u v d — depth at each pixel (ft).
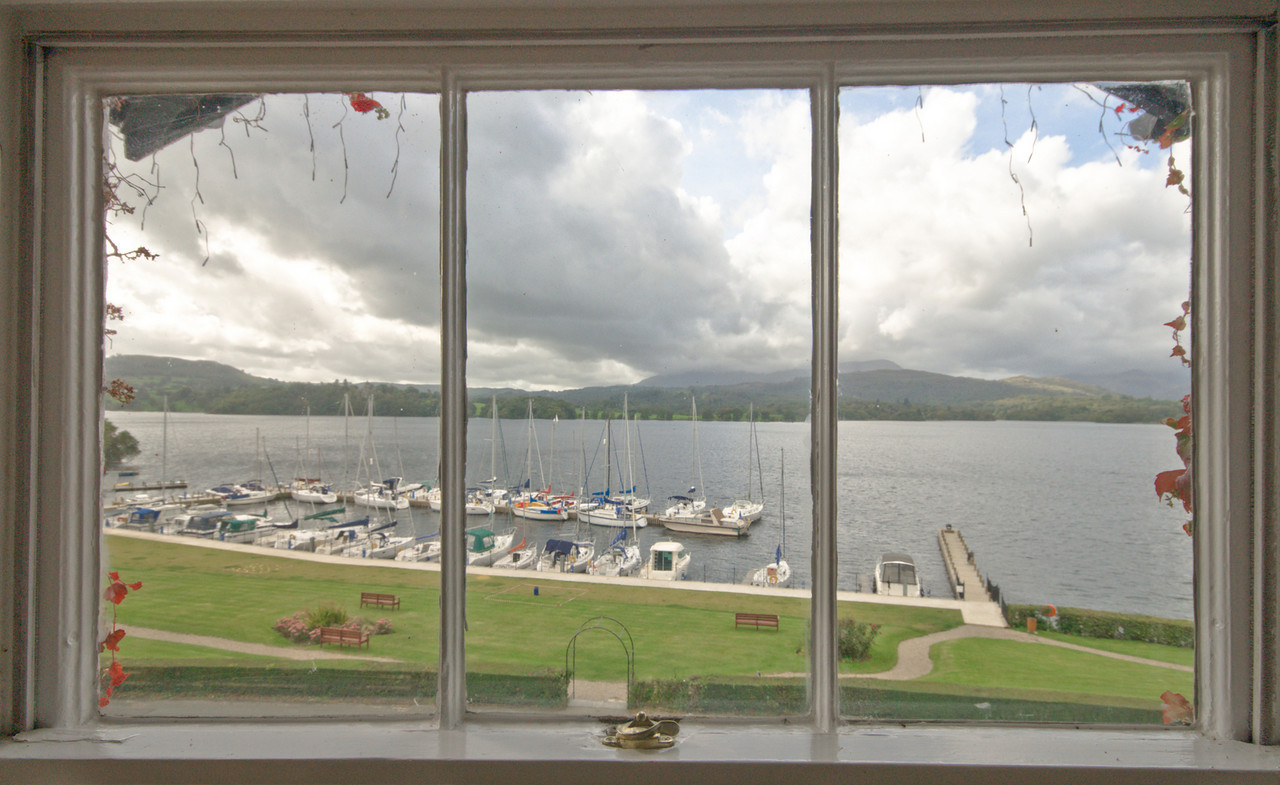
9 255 2.50
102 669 2.79
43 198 2.58
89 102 2.73
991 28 2.40
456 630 2.69
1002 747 2.34
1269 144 2.39
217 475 3.02
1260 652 2.41
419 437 2.87
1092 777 2.10
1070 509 2.82
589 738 2.46
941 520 2.84
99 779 2.19
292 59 2.62
